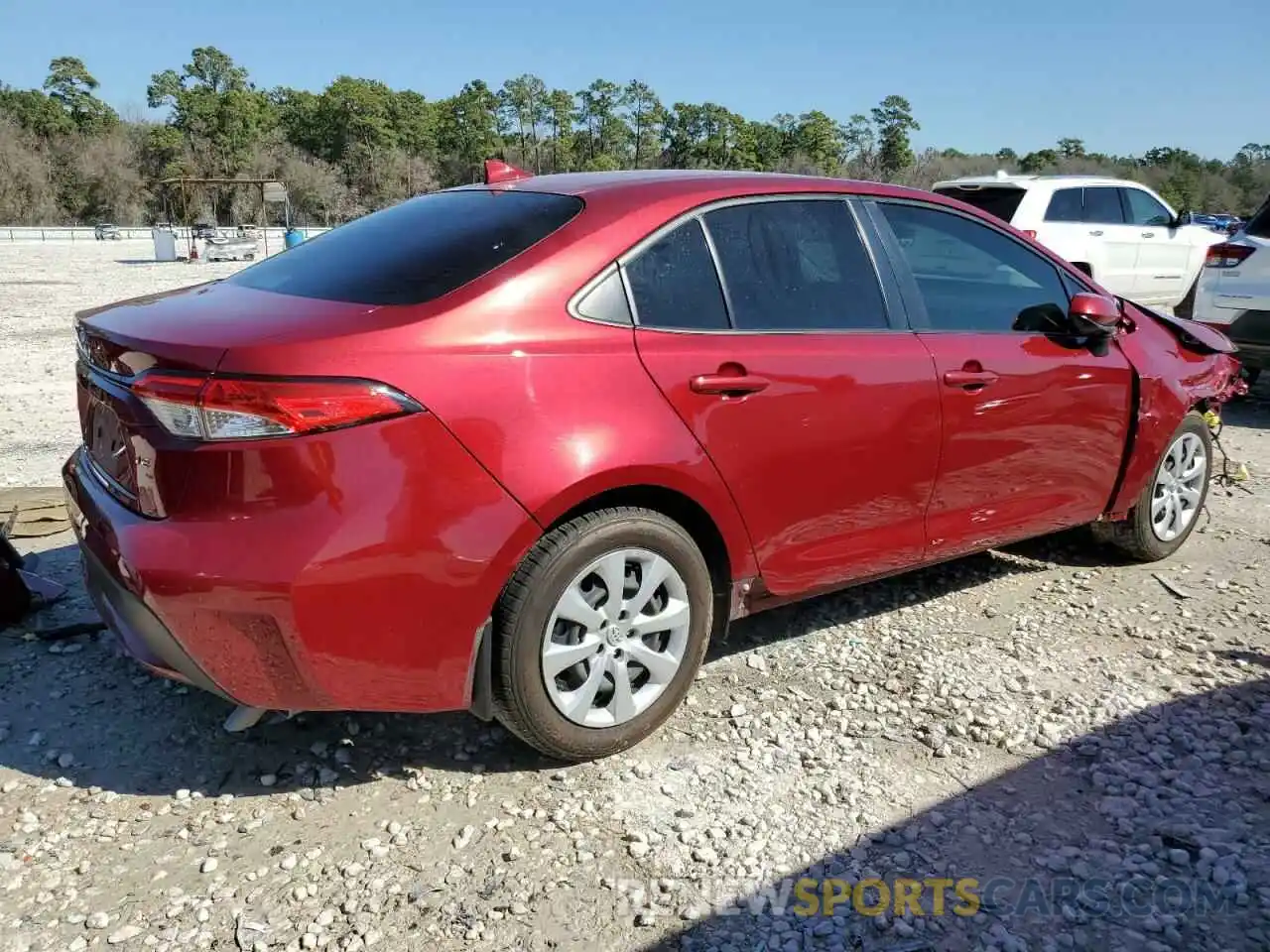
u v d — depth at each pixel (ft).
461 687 8.93
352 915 7.85
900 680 11.63
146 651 8.77
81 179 318.65
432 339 8.54
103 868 8.36
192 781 9.58
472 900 8.01
